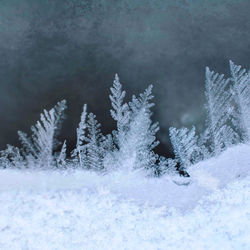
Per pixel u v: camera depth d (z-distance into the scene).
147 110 1.30
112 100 1.31
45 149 1.23
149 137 1.28
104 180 1.21
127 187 1.19
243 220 1.08
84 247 0.98
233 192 1.18
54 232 1.00
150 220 1.07
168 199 1.16
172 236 1.03
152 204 1.13
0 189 1.12
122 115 1.31
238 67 1.44
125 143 1.27
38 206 1.07
